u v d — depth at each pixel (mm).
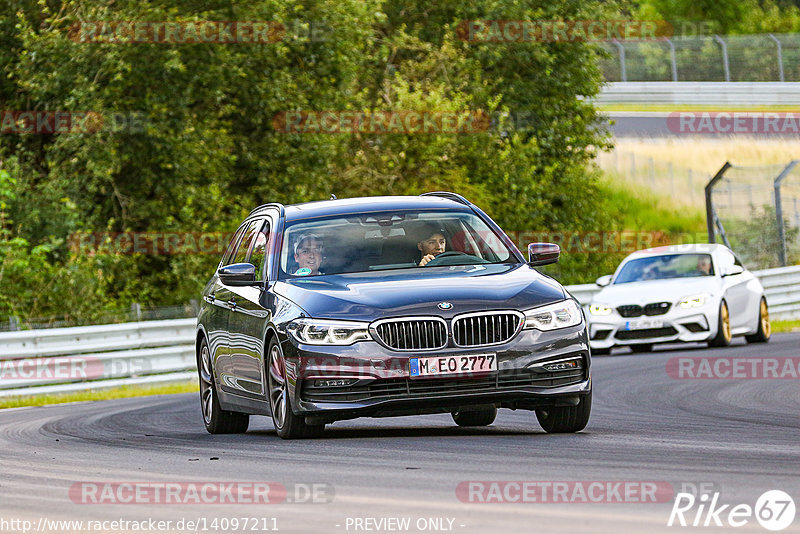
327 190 103625
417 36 123562
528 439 29734
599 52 132875
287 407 30594
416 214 34594
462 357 29406
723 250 73375
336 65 103812
